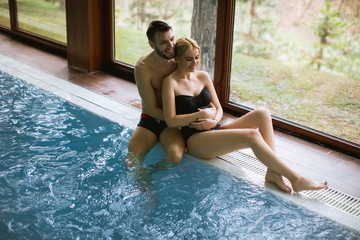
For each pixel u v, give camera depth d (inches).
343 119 134.6
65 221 95.1
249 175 116.7
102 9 197.9
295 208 103.3
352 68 128.2
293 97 144.7
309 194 109.6
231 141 114.1
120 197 104.3
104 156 122.7
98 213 98.3
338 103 134.5
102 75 200.8
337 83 133.0
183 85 120.5
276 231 94.5
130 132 139.2
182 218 97.7
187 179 113.6
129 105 163.9
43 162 118.0
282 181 110.4
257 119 119.0
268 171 112.5
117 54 201.6
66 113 152.3
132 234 92.0
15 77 188.2
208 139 118.0
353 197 109.1
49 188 106.7
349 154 133.1
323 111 138.7
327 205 105.0
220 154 119.1
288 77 143.9
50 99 164.9
